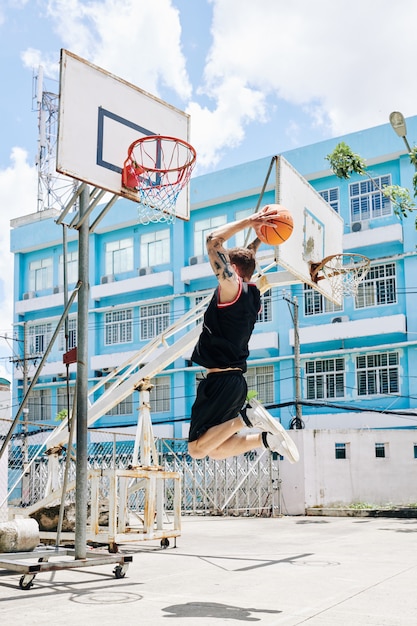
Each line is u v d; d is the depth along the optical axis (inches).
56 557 309.1
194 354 164.1
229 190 1200.8
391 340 1034.1
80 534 259.0
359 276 468.1
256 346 1139.9
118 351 1330.0
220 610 189.5
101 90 272.4
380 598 207.0
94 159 265.7
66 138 256.5
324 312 1101.7
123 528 367.2
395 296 1042.7
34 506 403.9
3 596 220.7
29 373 1422.2
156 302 1293.1
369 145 1066.7
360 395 1047.6
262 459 714.2
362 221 1072.8
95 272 1378.0
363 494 748.6
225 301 159.9
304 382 1103.0
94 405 402.3
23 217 1494.8
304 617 177.5
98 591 229.1
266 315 1162.0
